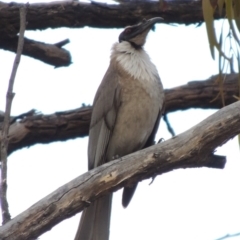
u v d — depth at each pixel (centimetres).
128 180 891
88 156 1180
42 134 1266
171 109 1305
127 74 1167
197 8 1328
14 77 905
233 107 890
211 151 899
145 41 1227
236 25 1029
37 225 855
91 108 1280
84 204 877
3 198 862
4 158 877
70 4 1293
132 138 1175
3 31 1277
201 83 1302
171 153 890
